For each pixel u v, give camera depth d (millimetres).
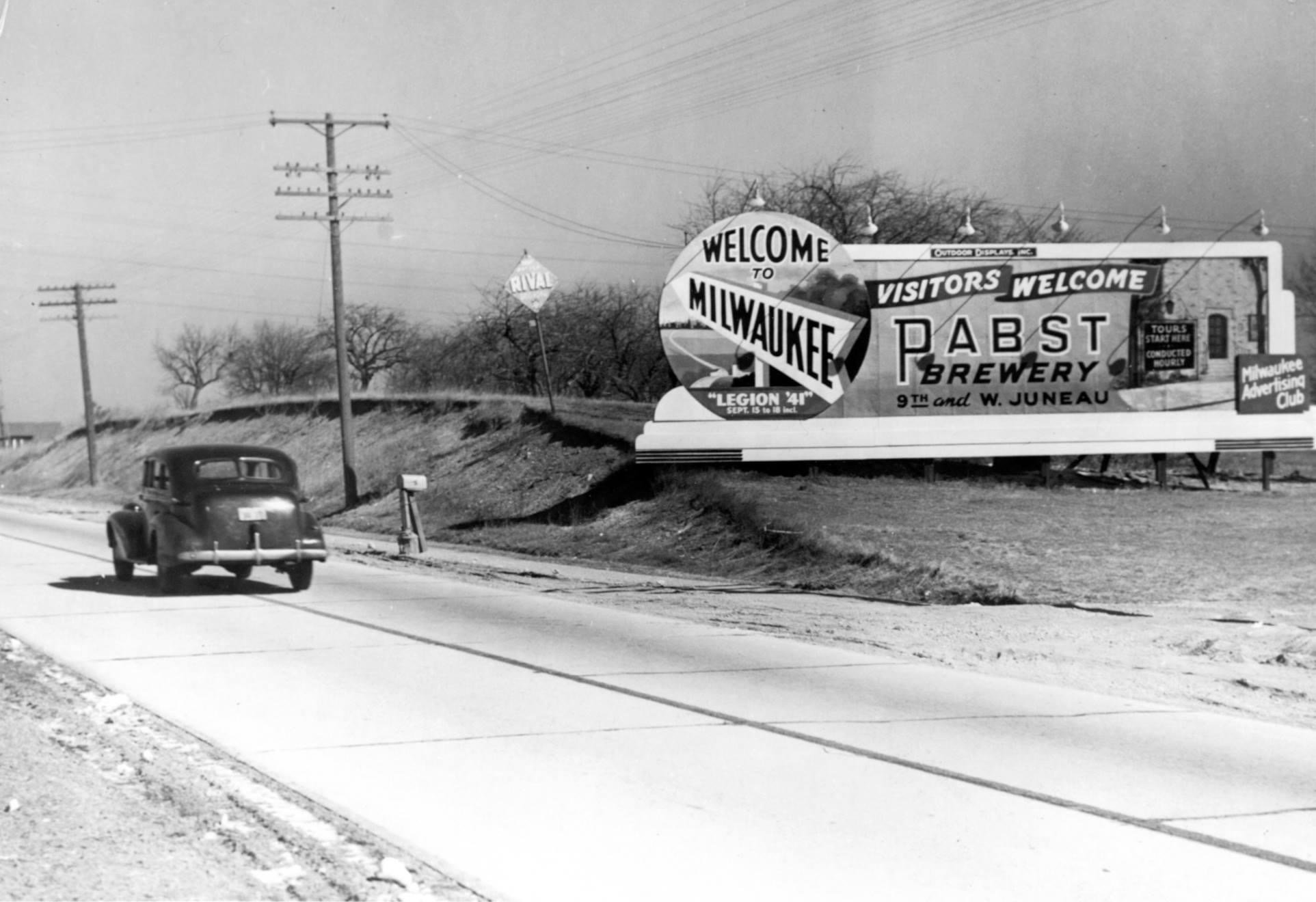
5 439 106500
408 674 12227
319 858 6488
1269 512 26422
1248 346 31391
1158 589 18062
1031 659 13047
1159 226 31328
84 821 7148
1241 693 11242
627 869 6379
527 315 59812
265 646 14148
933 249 30375
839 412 29953
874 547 22000
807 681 11898
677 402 29406
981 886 6129
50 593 19875
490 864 6441
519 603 18500
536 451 37812
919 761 8656
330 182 40156
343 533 35688
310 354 97375
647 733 9555
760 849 6723
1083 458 37031
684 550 25844
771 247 29422
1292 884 6164
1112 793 7855
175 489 18969
